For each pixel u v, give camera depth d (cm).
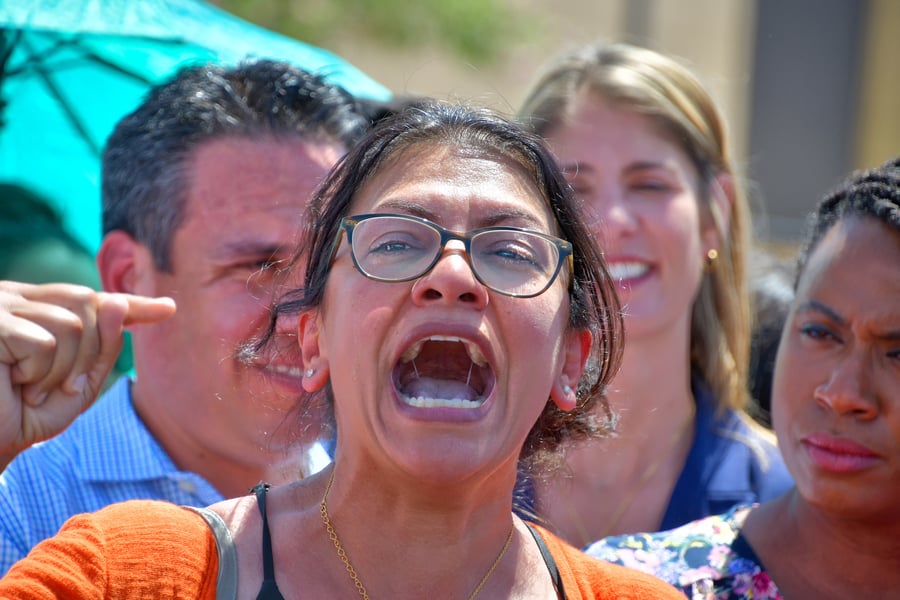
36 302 640
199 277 766
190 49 1048
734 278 1049
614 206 967
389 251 531
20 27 963
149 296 796
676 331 977
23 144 1040
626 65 1020
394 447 507
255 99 802
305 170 788
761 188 2852
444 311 516
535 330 529
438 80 2747
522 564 557
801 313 689
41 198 1044
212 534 516
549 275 544
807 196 2841
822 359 673
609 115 993
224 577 505
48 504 733
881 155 2795
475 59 2506
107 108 1046
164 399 786
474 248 533
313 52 1170
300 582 517
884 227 663
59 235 1047
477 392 570
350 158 583
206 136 784
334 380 536
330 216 574
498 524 552
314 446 738
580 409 618
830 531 684
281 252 767
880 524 665
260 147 784
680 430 984
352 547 533
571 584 557
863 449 652
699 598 686
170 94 814
